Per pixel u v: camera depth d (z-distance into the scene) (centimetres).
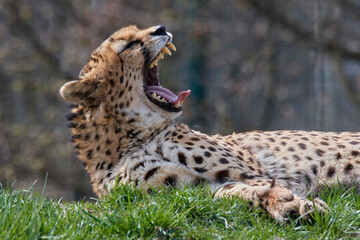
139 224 1193
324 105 6125
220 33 5225
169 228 1200
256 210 1298
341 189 1616
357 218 1273
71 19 5331
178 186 1484
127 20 5009
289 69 6394
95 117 1620
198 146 1538
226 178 1507
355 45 5091
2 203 1283
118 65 1622
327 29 5106
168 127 1612
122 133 1598
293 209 1248
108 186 1574
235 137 1747
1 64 5044
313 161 1656
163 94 1650
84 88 1608
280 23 5059
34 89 5119
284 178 1650
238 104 6228
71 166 5209
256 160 1673
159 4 5231
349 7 4991
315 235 1186
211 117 5422
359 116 6003
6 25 5141
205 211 1283
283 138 1720
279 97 5903
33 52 5094
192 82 5553
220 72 6669
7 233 1091
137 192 1430
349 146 1667
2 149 5084
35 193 1395
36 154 5138
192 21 5112
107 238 1149
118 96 1608
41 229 1141
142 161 1544
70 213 1256
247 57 5488
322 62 5700
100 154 1611
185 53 5469
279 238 1188
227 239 1154
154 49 1650
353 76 6344
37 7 5394
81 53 5053
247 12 5512
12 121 5912
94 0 5519
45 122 5503
